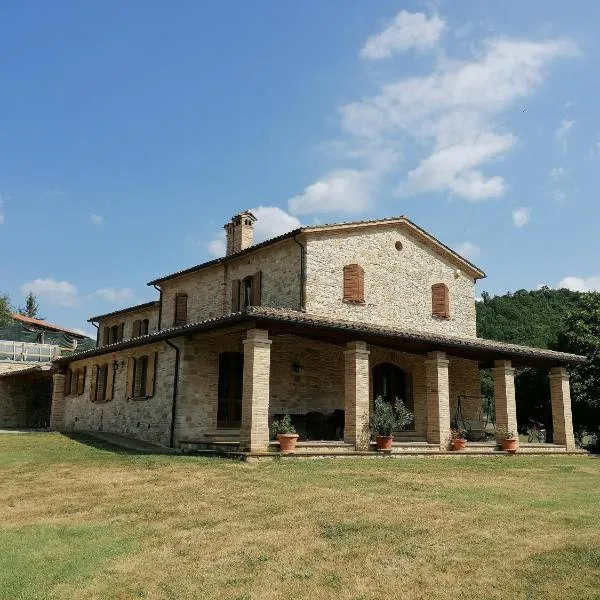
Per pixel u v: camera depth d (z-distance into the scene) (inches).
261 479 461.1
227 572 265.4
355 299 758.5
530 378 1087.0
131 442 690.8
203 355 678.5
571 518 358.6
